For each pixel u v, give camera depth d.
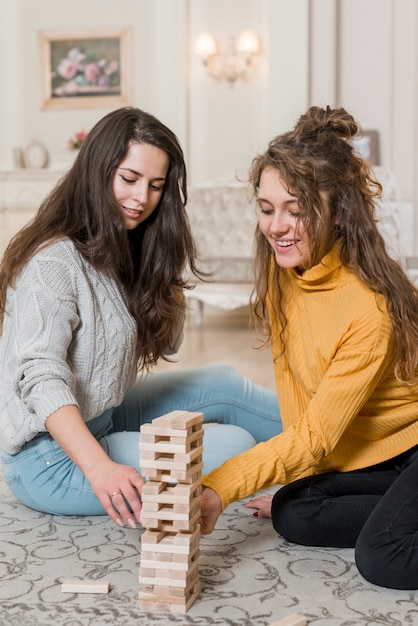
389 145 6.65
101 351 1.78
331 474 1.72
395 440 1.70
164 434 1.31
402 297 1.59
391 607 1.43
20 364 1.65
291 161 1.50
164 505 1.38
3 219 7.26
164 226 1.81
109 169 1.69
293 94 6.57
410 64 6.58
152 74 7.11
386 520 1.49
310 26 6.55
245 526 1.86
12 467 1.88
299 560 1.64
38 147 7.45
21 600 1.44
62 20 7.36
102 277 1.78
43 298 1.68
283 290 1.76
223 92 6.85
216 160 6.89
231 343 5.30
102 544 1.73
